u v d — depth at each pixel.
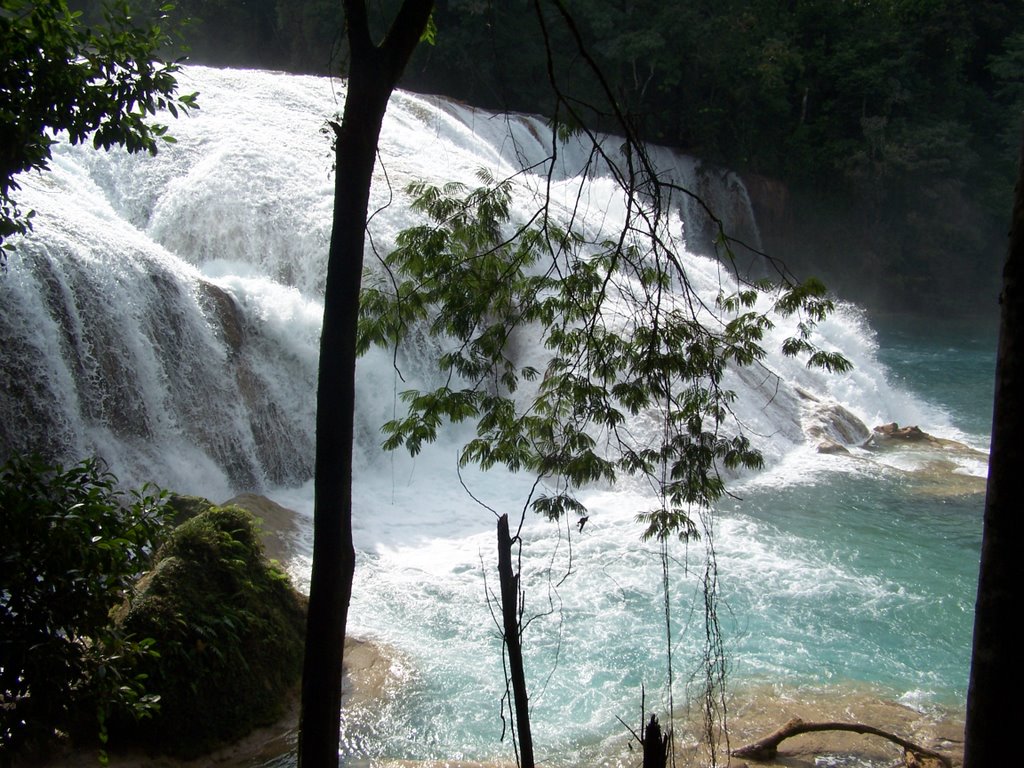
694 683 9.55
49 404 11.88
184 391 13.60
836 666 10.12
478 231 7.18
